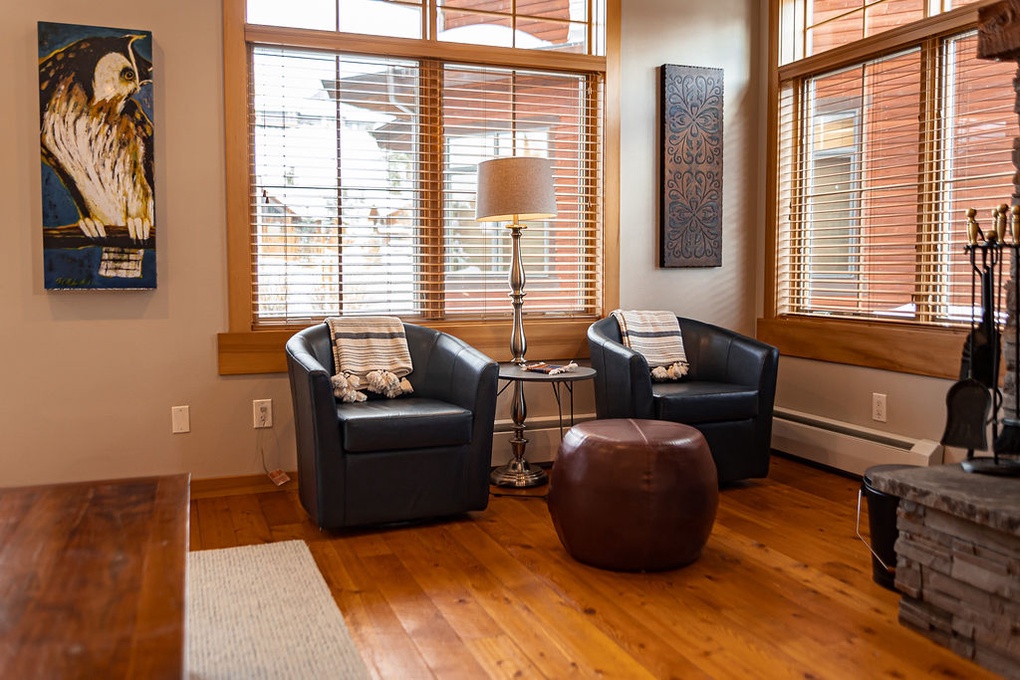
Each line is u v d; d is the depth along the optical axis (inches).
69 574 56.0
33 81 129.0
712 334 159.2
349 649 84.4
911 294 146.3
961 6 133.2
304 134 147.4
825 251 164.7
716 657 83.3
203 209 139.9
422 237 156.6
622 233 169.5
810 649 85.0
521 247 163.9
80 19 131.0
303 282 149.0
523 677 79.3
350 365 137.8
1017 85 96.6
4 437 130.6
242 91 140.8
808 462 165.0
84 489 77.6
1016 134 127.4
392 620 92.3
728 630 89.4
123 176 133.0
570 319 166.4
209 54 138.9
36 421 132.3
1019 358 94.5
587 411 169.8
